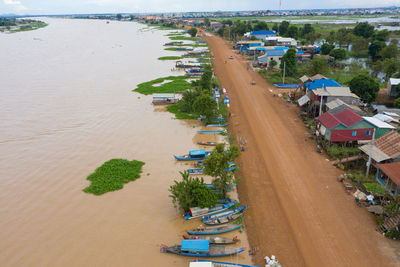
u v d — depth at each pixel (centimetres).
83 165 4488
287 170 4106
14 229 3228
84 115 6475
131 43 18012
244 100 7144
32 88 8581
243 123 5819
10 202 3684
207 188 3350
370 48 11269
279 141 4981
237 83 8638
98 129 5762
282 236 2966
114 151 4884
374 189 3494
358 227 3014
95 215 3403
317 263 2627
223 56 12950
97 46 17000
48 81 9338
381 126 4350
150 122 6062
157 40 19050
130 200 3659
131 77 9719
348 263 2606
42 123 6078
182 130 5650
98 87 8581
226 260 2725
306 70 9000
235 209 3338
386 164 3412
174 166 4403
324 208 3316
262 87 8162
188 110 6469
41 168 4441
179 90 7906
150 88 8212
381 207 3206
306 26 16200
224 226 3122
